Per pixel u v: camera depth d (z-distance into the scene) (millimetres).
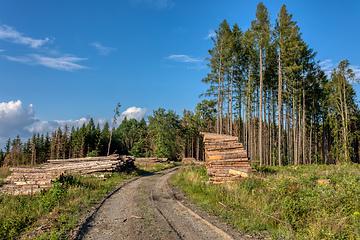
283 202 7656
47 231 6191
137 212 8555
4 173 21031
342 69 37250
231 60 32656
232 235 5988
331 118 42938
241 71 35094
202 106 59344
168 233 6262
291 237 5812
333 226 5777
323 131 46719
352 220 5941
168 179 19562
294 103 39469
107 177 18766
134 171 24500
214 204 9477
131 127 88500
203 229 6605
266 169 18562
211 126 61812
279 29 29859
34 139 69438
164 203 10164
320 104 46750
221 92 33312
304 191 8328
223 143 15719
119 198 11375
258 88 38469
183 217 7875
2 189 11805
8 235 5992
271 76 38281
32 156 67000
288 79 36844
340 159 36594
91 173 19469
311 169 18172
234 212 8086
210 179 13578
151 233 6281
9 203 9273
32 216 7574
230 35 31953
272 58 34062
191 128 63500
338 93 38594
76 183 13156
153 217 7859
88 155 28516
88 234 6215
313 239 5500
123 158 23672
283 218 7102
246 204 8758
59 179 12367
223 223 7055
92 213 8297
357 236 5160
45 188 11680
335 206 6914
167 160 43875
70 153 76688
